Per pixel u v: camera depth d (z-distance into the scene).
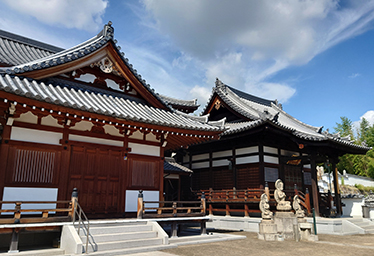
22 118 10.51
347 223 17.70
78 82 12.73
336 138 20.17
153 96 14.15
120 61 13.12
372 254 10.26
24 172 10.28
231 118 23.58
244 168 20.58
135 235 10.31
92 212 11.66
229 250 10.52
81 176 11.59
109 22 12.93
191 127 13.08
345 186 41.34
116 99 13.20
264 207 13.97
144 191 13.36
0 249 9.23
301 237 13.62
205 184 23.02
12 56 14.70
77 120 11.53
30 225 8.73
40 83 11.12
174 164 22.69
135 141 13.45
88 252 8.66
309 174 24.02
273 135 19.91
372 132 55.94
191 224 20.55
